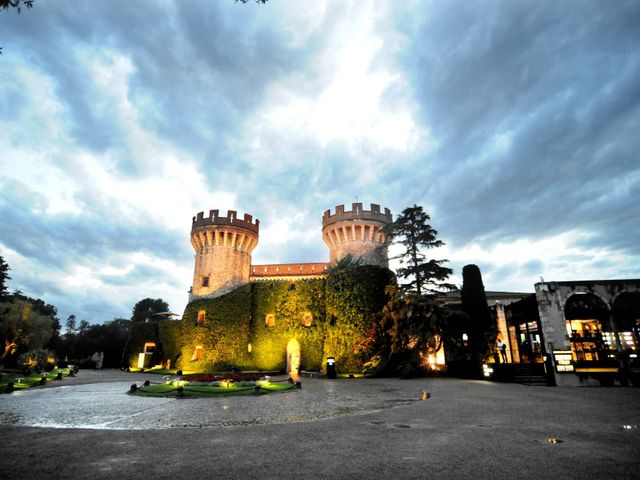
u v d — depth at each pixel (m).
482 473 5.61
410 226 32.53
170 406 14.02
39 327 41.50
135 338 50.91
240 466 6.14
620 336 22.73
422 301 27.78
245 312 41.31
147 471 5.94
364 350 32.44
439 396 15.48
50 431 9.35
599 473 5.56
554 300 23.09
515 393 16.45
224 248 50.03
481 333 28.67
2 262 53.84
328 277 38.00
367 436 8.31
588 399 14.30
